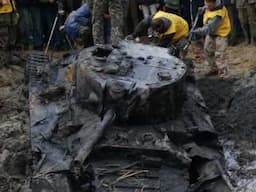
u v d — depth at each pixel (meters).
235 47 19.88
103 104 11.70
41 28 19.73
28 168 12.63
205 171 11.42
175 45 15.40
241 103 15.34
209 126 12.33
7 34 18.25
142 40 15.27
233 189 11.25
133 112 11.70
